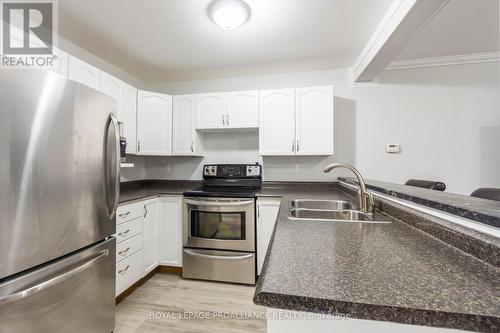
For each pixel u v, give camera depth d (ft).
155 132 8.59
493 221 2.07
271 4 5.34
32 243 3.37
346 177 8.68
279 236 2.89
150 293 6.78
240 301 6.39
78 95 4.04
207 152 9.81
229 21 5.52
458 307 1.40
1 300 3.02
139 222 6.97
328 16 5.81
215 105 8.68
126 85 7.68
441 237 2.67
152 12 5.60
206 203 7.52
